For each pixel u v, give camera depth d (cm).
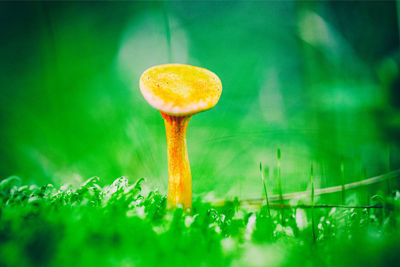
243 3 139
